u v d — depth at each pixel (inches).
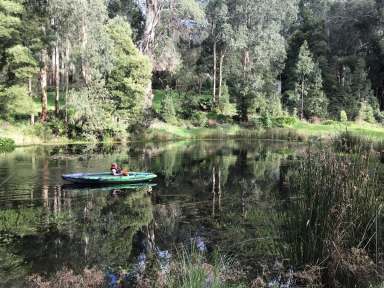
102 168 823.7
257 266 303.0
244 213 463.5
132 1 2185.0
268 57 2171.5
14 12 1280.8
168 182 692.1
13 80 1371.8
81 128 1364.4
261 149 1242.0
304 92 2111.2
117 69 1476.4
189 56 2260.1
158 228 419.8
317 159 313.0
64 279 295.4
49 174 748.6
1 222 449.7
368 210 276.4
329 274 264.1
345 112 2068.2
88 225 438.6
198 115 1804.9
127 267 318.7
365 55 2539.4
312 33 2456.9
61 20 1414.9
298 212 295.6
